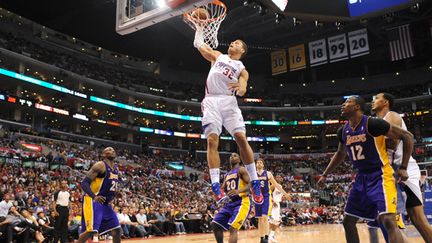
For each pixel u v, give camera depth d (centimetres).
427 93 4356
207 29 488
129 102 4112
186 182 3166
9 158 2066
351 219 384
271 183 811
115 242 543
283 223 2188
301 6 1730
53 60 3603
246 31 4206
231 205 537
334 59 3916
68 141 3288
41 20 3881
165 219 1606
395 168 412
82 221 526
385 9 1711
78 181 2123
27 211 1026
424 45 4422
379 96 431
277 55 4409
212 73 383
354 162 375
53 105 3394
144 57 4644
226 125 379
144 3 648
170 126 4544
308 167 4353
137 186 2397
